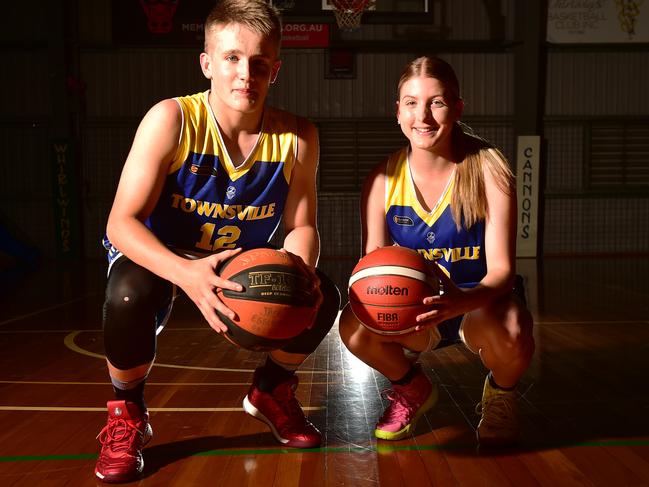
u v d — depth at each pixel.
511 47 10.55
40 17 10.41
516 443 1.96
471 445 1.95
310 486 1.64
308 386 2.74
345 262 9.83
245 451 1.91
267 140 1.89
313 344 1.90
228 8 1.72
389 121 10.70
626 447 1.92
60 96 10.26
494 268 1.93
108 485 1.66
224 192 1.84
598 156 10.77
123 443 1.73
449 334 2.08
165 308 1.84
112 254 1.89
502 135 10.69
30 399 2.59
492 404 1.95
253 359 3.40
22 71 10.39
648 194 10.81
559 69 10.64
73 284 7.43
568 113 10.71
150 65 10.50
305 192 1.99
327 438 2.03
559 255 10.76
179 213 1.85
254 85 1.72
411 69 1.94
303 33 10.30
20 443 2.02
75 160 10.32
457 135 2.04
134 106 10.55
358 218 10.88
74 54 10.37
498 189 1.97
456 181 2.00
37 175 10.51
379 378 2.88
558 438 2.01
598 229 10.85
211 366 3.24
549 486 1.62
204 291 1.56
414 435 2.05
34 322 4.81
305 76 10.63
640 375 2.92
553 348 3.58
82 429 2.17
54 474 1.74
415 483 1.65
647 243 10.89
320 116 10.69
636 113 10.73
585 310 5.12
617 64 10.65
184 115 1.79
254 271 1.58
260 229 1.95
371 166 10.79
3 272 8.78
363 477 1.69
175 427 2.17
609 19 10.39
